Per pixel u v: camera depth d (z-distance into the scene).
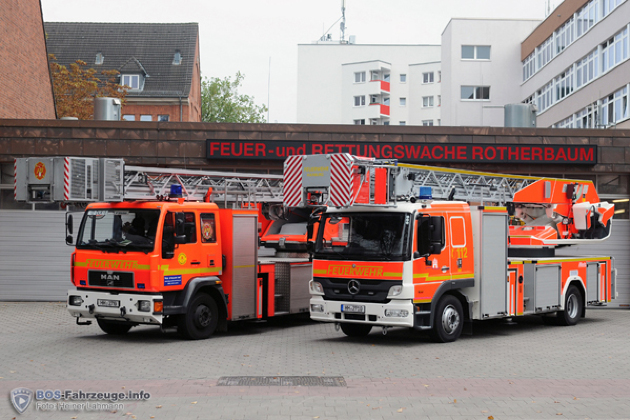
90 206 13.07
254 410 7.56
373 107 77.38
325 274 12.91
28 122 19.53
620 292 20.83
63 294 20.36
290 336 13.96
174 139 19.72
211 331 13.41
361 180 11.99
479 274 13.55
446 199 14.61
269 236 16.36
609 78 33.03
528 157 20.02
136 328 14.93
